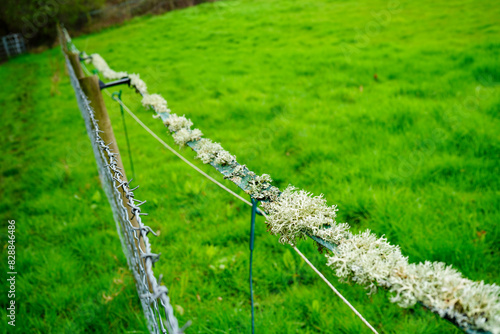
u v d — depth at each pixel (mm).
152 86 7309
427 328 2016
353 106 5094
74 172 4508
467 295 738
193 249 2795
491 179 3111
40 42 16797
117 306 2389
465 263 2307
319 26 10758
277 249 2754
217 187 3617
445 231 2572
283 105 5453
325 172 3588
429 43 7688
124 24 17422
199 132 1869
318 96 5762
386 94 5344
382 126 4387
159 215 3316
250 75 7230
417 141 3887
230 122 5129
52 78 9375
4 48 15969
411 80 5820
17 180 4754
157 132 5195
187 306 2342
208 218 3199
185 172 3967
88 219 3424
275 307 2307
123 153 4723
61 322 2354
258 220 3043
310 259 2564
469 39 7535
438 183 3211
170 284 2527
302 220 1126
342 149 3971
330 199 3113
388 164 3539
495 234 2488
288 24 11547
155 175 4012
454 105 4555
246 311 2275
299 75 6949
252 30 11477
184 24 13945
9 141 6121
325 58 7711
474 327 712
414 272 845
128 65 9250
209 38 11352
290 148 4184
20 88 9500
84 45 13156
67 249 3059
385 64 6684
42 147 5598
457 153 3611
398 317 2135
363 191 3125
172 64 8930
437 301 755
